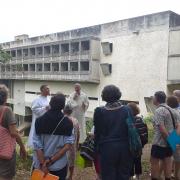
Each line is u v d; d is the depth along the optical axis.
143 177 7.13
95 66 32.78
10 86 49.22
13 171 4.70
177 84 26.19
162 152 5.71
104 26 32.16
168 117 5.61
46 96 7.51
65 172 4.43
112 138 4.45
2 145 4.52
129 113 4.55
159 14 26.92
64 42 35.47
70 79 35.12
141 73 28.61
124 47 30.12
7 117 4.52
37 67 41.34
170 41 26.19
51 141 4.25
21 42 46.41
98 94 33.44
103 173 4.52
